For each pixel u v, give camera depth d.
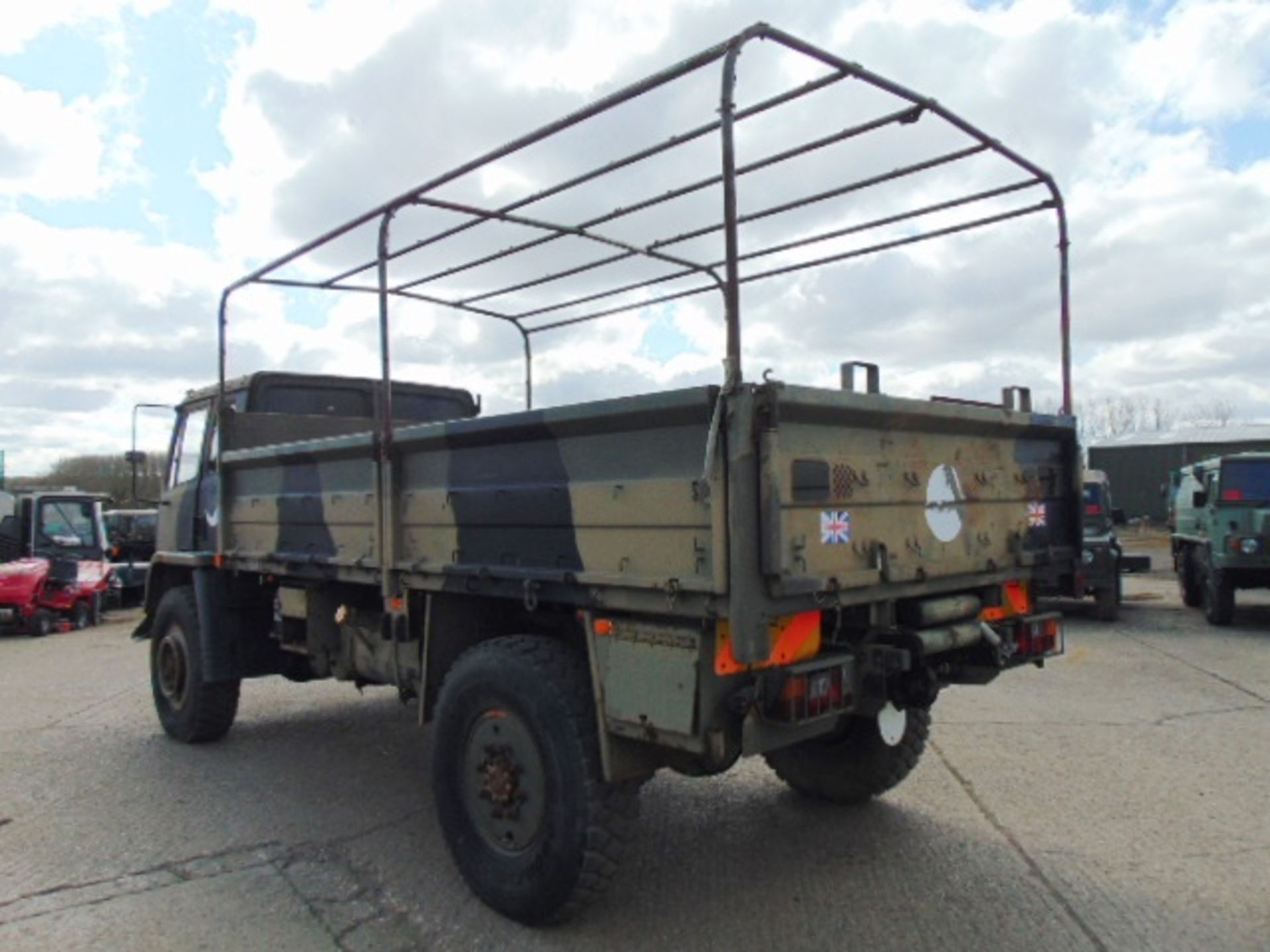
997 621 4.04
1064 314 4.41
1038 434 4.22
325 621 5.31
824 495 3.11
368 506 4.43
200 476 6.38
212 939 3.46
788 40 3.10
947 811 4.73
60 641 13.23
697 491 2.93
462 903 3.76
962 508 3.77
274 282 5.69
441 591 3.99
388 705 7.40
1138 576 19.62
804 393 2.96
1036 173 4.27
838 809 4.78
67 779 5.48
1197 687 7.91
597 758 3.32
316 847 4.37
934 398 4.14
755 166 4.11
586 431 3.30
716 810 4.78
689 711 2.97
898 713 3.52
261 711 7.20
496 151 3.74
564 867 3.32
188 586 6.38
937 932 3.45
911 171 4.27
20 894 3.86
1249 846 4.23
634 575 3.13
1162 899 3.69
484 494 3.77
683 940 3.41
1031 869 3.99
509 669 3.52
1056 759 5.64
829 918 3.56
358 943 3.43
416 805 4.96
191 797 5.12
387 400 4.29
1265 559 11.20
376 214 4.36
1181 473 14.39
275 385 6.39
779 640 3.13
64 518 16.36
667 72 3.16
